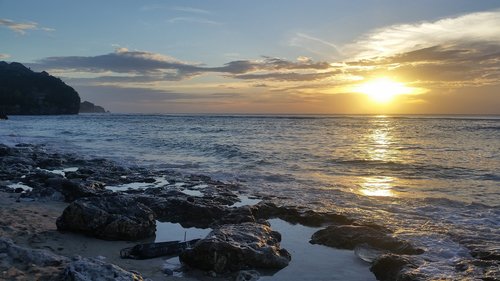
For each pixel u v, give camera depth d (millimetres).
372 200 15148
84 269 6941
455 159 26938
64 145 37906
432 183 18844
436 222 12172
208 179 19578
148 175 20688
